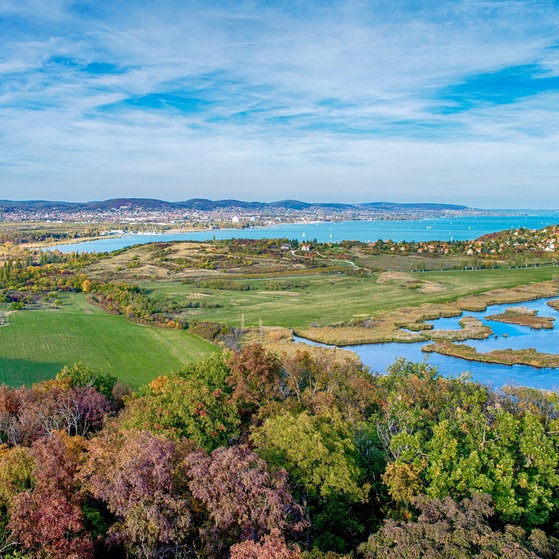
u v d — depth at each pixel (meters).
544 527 36.81
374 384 71.12
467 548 27.05
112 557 31.08
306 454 38.00
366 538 36.88
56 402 58.94
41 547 28.80
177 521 29.94
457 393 62.06
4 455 41.12
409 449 40.91
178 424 49.34
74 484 34.47
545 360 106.69
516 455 41.09
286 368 71.25
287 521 31.47
